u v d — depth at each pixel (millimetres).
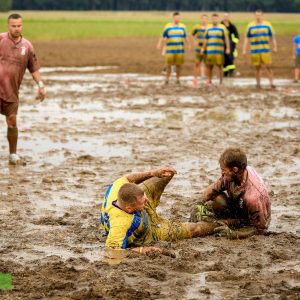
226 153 19234
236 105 46781
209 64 56781
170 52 58844
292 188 24969
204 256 17547
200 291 15273
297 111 44062
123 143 33500
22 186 25438
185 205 22609
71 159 29969
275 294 15109
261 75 69875
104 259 17438
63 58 90625
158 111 44125
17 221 20984
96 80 64875
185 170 27781
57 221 20828
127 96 52000
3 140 34719
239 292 15234
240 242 18844
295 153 31094
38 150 31969
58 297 14953
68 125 38688
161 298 14914
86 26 169750
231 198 19844
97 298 14805
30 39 127062
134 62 86062
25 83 61688
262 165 28609
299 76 68562
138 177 19594
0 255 17891
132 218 18109
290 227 20391
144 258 17391
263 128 37688
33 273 16344
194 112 43594
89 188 25172
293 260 17359
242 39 131000
